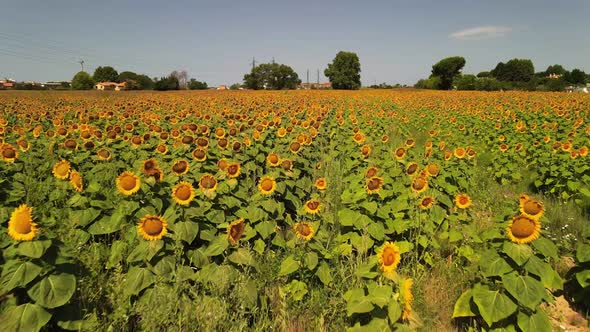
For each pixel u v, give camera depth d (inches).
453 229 243.1
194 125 497.4
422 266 216.5
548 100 1369.3
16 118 725.9
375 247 215.0
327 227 252.7
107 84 4084.6
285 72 4409.5
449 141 581.0
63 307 148.3
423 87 4232.3
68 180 273.7
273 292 190.7
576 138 515.5
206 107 1024.9
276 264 206.4
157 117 666.2
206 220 208.4
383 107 1229.7
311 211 230.4
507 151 505.0
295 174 324.5
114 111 839.7
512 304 158.6
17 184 277.4
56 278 141.5
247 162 365.7
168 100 1400.1
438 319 184.2
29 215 139.7
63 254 147.8
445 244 247.6
